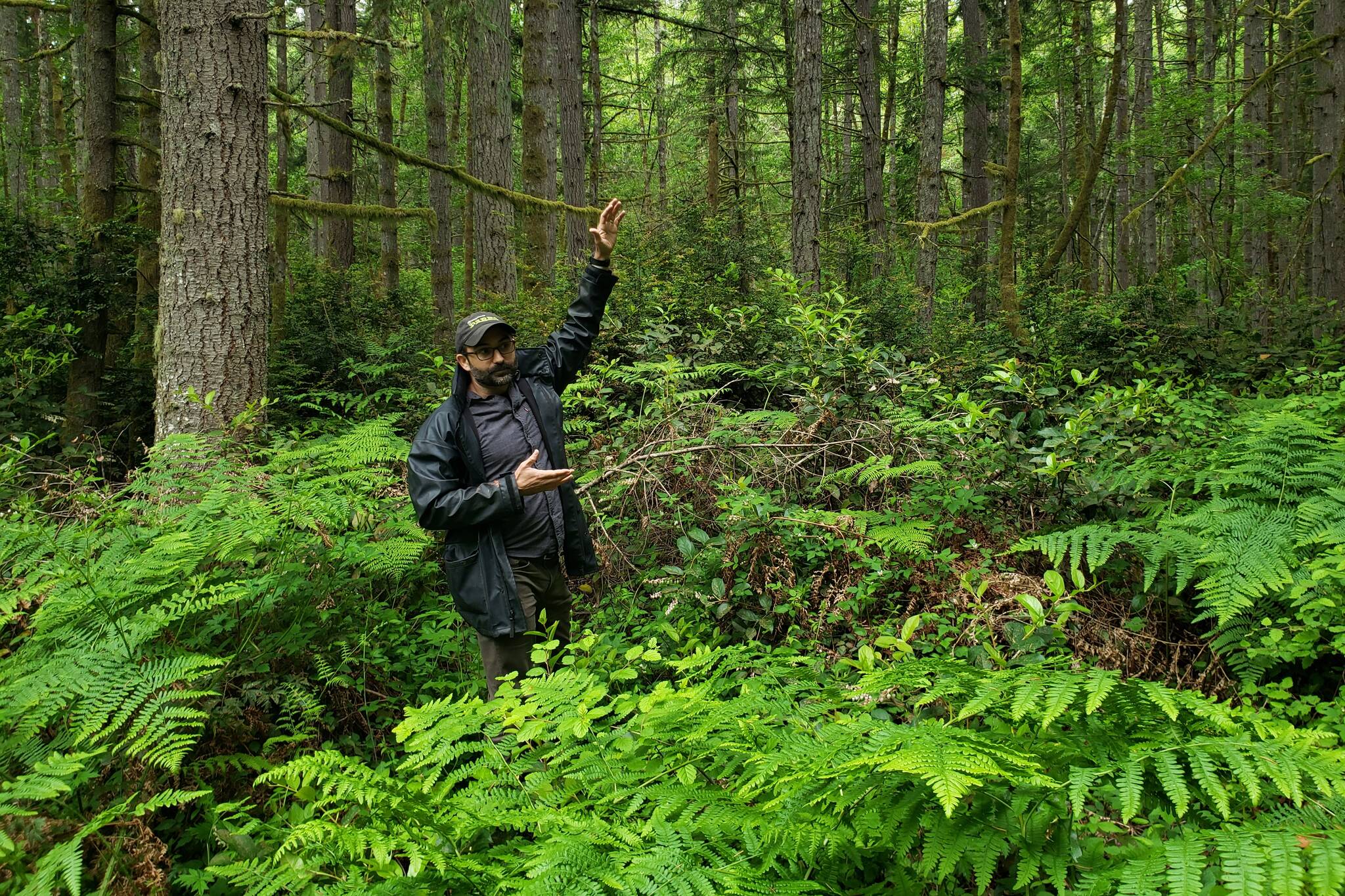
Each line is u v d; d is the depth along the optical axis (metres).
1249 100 16.61
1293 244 16.95
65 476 3.92
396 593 3.90
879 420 4.60
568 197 15.24
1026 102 22.84
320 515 3.34
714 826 1.71
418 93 25.73
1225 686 2.82
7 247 8.33
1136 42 20.30
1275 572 2.73
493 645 3.18
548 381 3.51
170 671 2.30
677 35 19.80
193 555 2.93
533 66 12.45
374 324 10.38
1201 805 1.70
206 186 5.39
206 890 2.17
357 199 22.14
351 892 1.72
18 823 1.96
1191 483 3.72
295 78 20.39
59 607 2.53
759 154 22.45
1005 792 1.67
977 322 11.98
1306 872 1.35
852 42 18.58
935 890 1.79
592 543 3.72
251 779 2.75
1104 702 1.69
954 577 3.46
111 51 8.66
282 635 3.18
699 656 2.38
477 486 3.01
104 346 8.82
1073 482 3.87
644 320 6.59
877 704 2.61
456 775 2.01
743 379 6.06
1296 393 6.24
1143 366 7.07
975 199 17.81
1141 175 18.89
